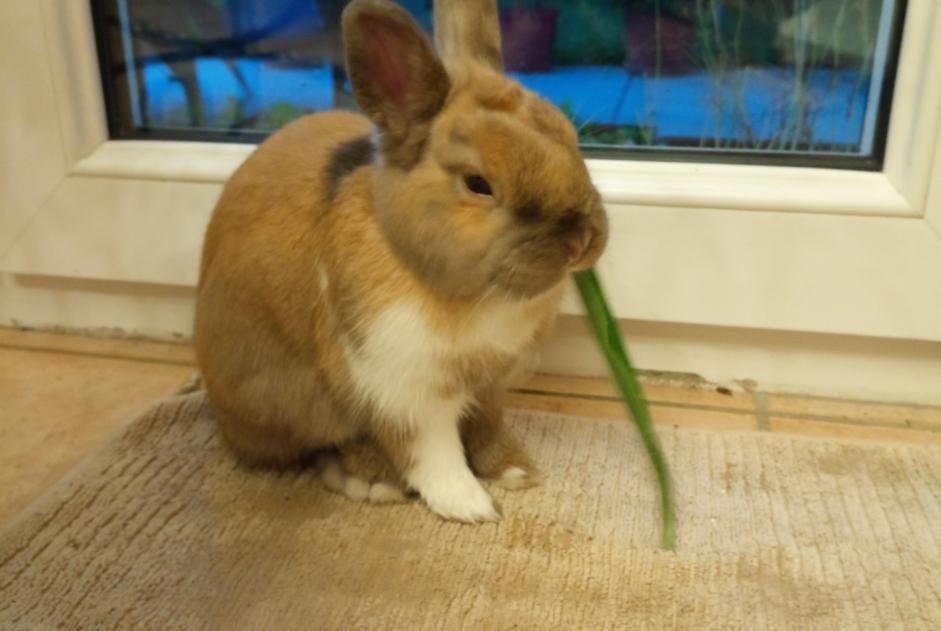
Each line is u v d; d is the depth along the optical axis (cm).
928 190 75
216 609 60
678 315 80
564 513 68
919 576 63
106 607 60
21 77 83
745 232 78
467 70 62
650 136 84
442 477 68
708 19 81
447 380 65
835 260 77
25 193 86
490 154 58
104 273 87
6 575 62
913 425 78
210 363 70
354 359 65
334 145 68
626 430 77
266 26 86
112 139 87
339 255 64
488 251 59
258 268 66
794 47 80
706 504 69
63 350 88
